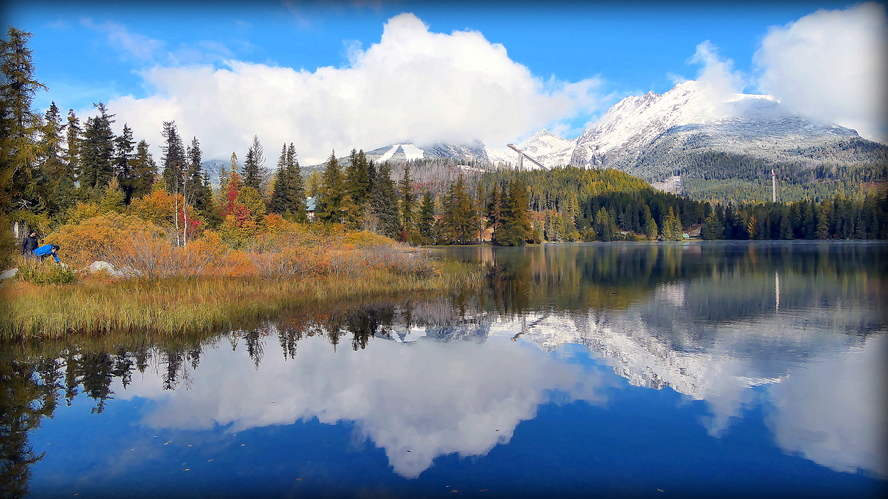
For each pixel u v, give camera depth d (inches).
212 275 823.1
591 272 1291.8
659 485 229.1
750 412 313.3
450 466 246.2
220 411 317.4
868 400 331.0
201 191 2126.0
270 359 435.5
